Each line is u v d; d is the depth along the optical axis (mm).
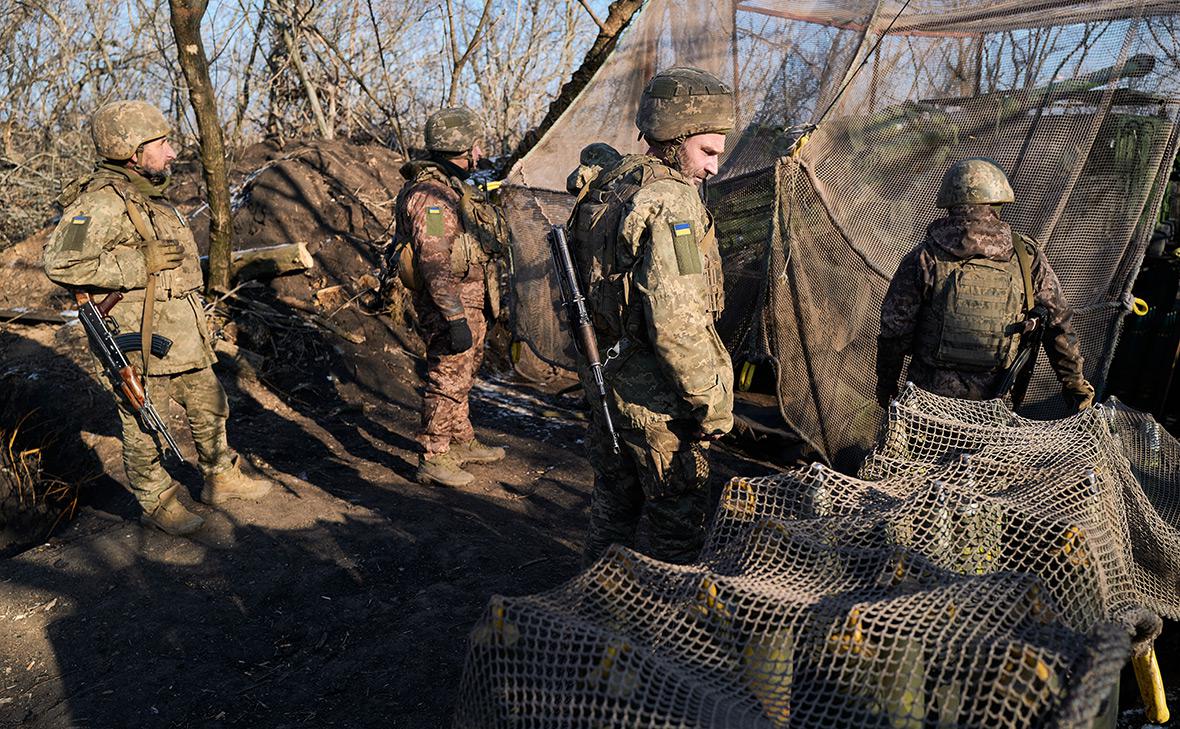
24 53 8586
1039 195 4484
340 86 9070
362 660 3102
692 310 2531
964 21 4586
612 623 1900
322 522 4117
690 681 1679
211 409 4102
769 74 4957
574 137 5738
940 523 2102
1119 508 2426
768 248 4340
